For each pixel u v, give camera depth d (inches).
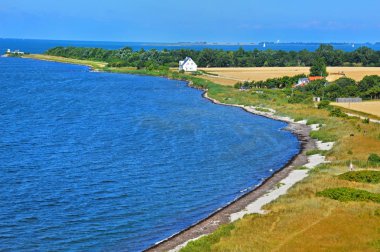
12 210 2315.5
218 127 4539.9
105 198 2522.1
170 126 4522.6
